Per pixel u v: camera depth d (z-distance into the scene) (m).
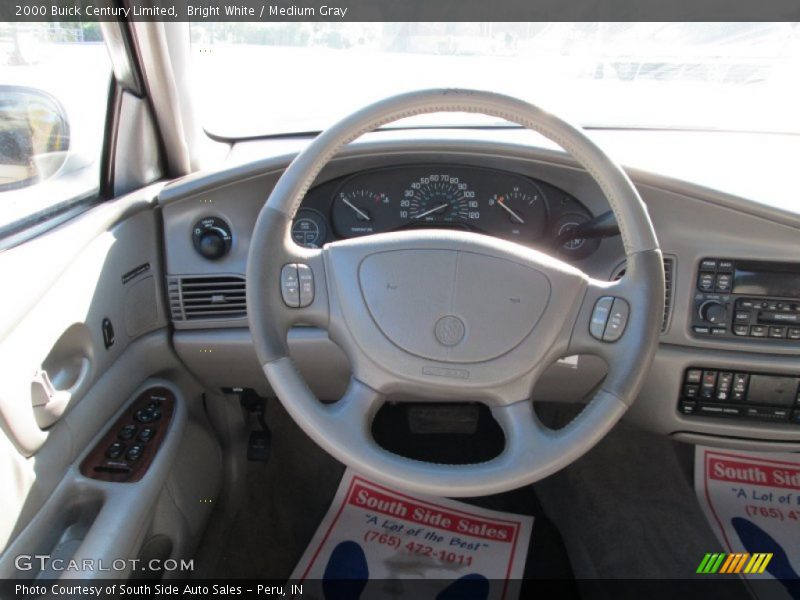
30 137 1.20
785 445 1.49
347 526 1.64
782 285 1.38
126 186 1.49
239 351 1.52
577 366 1.47
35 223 1.19
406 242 1.01
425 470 0.92
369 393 1.00
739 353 1.43
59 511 1.11
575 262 1.47
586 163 1.00
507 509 1.71
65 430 1.13
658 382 1.48
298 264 1.02
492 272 0.99
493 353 0.98
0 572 0.94
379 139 1.44
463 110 1.00
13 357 0.96
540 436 0.95
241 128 1.82
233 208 1.46
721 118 1.79
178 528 1.39
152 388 1.44
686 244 1.40
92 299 1.21
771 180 1.49
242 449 1.86
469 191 1.50
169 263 1.49
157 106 1.53
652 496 1.73
